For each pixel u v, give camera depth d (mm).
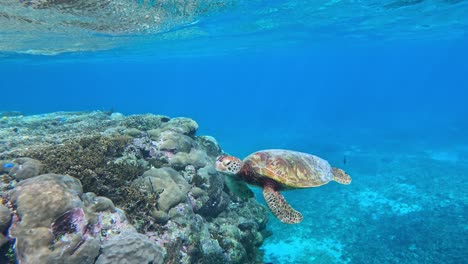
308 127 44281
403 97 125875
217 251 9148
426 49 66000
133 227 6902
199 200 10375
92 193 6859
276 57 71438
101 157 8555
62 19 17688
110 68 75562
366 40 43938
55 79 117750
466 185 17016
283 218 5551
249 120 60125
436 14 25203
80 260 5320
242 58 68125
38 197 5312
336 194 17375
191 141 12531
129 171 8742
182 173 10992
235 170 6293
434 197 15820
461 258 10867
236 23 24750
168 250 7441
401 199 15938
